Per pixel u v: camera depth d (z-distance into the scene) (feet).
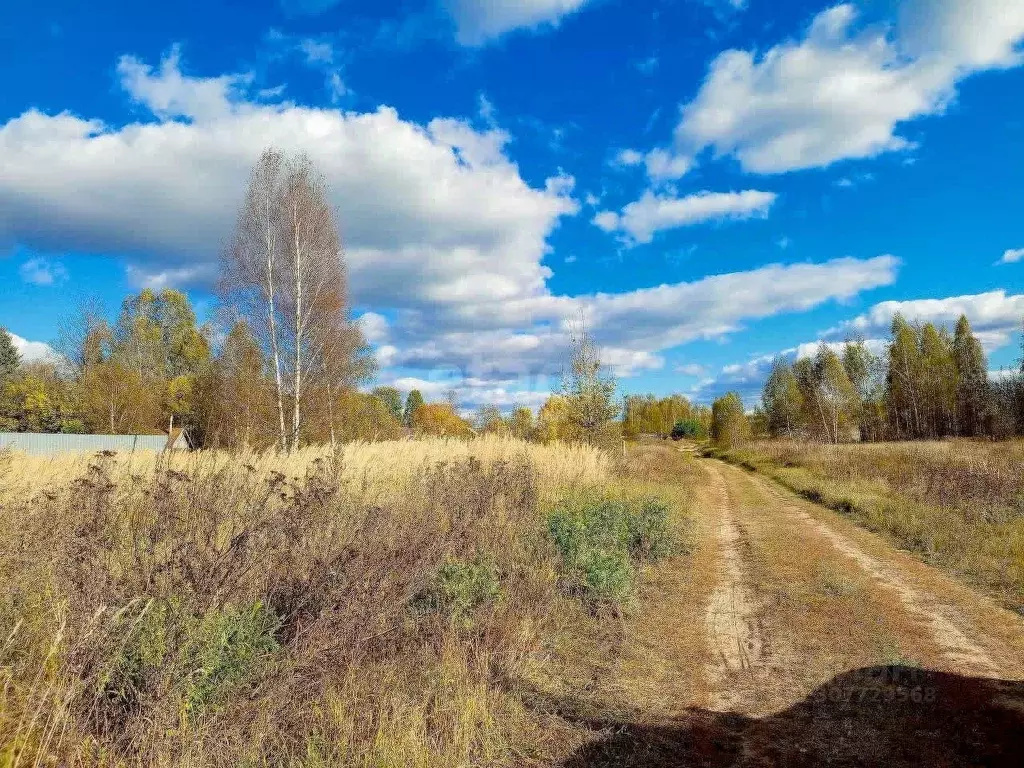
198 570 14.33
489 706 14.90
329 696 13.69
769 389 191.72
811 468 84.07
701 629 22.44
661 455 118.93
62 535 15.60
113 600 12.89
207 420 73.77
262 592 16.61
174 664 12.00
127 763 10.93
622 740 14.23
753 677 17.90
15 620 13.75
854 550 35.45
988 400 149.48
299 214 69.67
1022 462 60.49
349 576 16.34
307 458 34.58
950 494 47.65
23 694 11.93
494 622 19.62
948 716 14.82
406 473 37.27
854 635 21.01
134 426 114.42
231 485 19.63
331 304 72.54
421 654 16.71
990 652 19.21
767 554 34.78
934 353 172.96
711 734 14.48
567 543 27.89
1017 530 35.55
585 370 76.79
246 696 12.94
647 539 34.12
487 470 39.01
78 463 27.40
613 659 19.21
